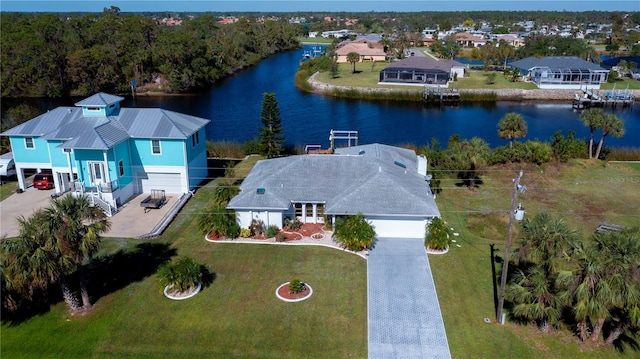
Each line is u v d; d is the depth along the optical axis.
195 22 152.00
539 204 36.84
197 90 104.25
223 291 25.06
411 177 34.00
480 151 41.41
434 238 29.00
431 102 88.62
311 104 85.94
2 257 20.22
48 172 40.12
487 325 22.44
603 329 22.02
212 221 30.86
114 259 28.12
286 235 31.02
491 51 115.88
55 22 117.06
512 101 90.06
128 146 37.31
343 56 132.62
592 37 191.00
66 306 23.86
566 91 90.88
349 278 26.20
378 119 75.00
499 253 29.08
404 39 146.00
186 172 38.00
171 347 21.08
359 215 29.16
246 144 50.88
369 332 21.95
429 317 23.02
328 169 33.50
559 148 46.84
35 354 20.75
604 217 34.41
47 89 100.44
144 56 103.75
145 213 34.66
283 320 22.75
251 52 147.50
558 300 19.95
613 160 48.38
